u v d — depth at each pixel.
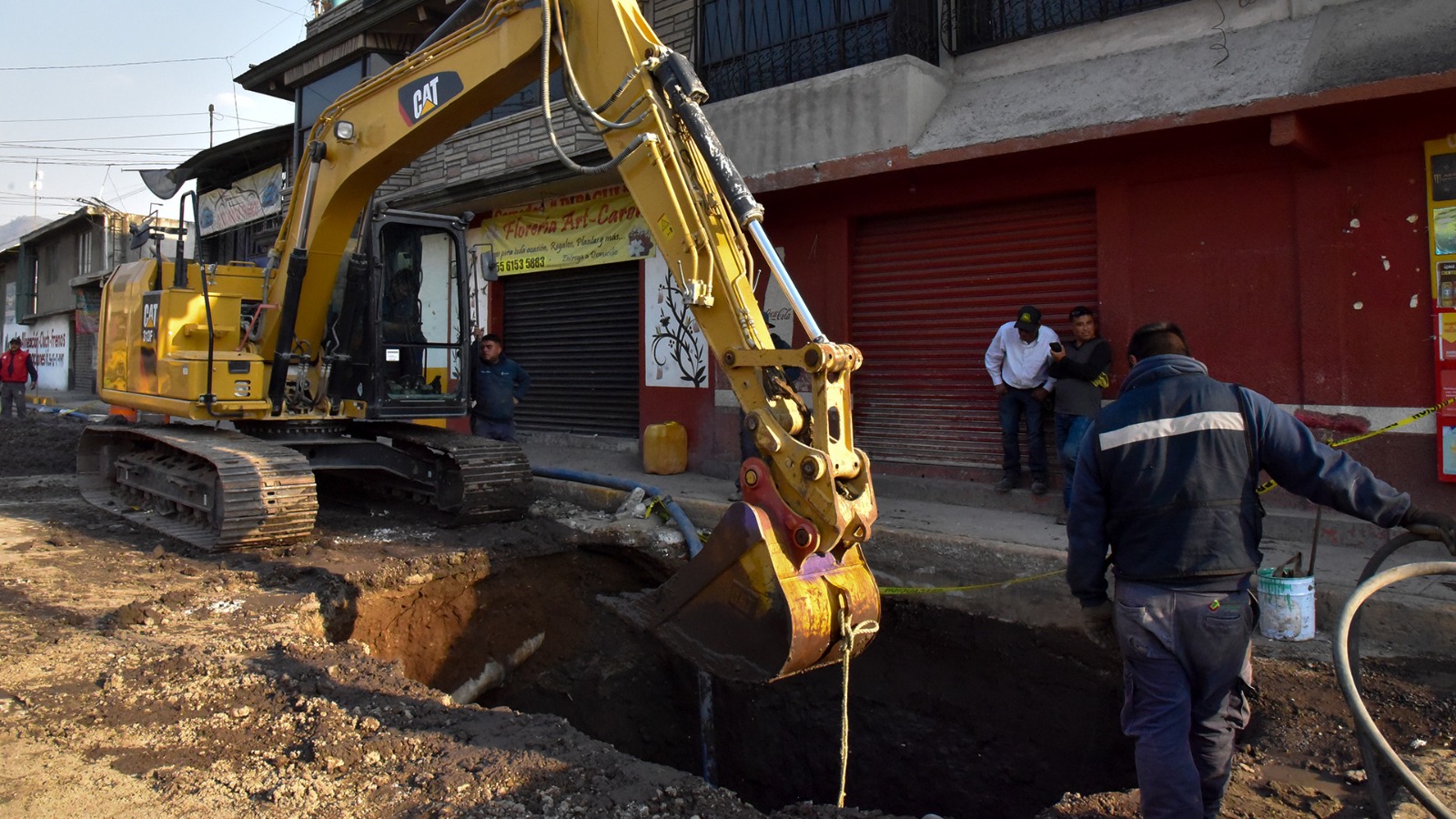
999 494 7.88
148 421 9.02
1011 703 5.91
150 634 5.11
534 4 5.12
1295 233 6.55
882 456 8.89
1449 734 3.95
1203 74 6.70
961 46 8.41
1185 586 2.93
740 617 3.71
